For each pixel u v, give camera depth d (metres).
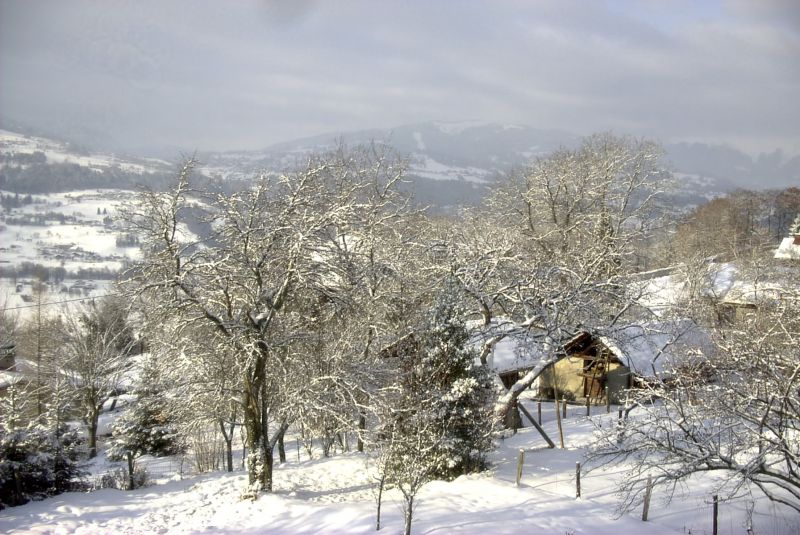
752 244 62.38
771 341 16.77
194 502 18.97
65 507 18.31
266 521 16.56
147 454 32.38
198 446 29.50
